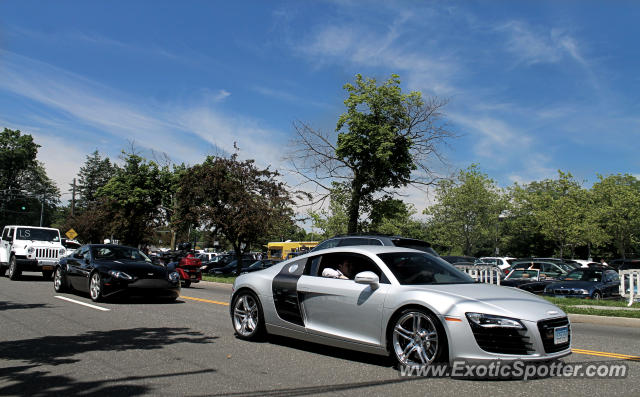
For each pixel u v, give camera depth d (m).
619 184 46.78
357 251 6.32
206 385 4.84
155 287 11.37
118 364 5.68
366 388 4.73
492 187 45.78
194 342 7.02
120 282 11.13
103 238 44.81
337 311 6.01
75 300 11.90
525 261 21.47
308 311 6.37
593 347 7.24
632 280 13.26
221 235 28.06
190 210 26.02
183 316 9.65
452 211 45.50
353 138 21.64
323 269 6.48
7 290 14.27
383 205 23.08
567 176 42.25
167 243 50.53
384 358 6.09
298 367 5.61
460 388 4.73
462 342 4.93
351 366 5.66
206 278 23.97
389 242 12.20
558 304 13.22
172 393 4.56
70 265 13.02
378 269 5.93
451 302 5.11
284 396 4.47
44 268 18.70
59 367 5.52
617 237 43.53
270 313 6.87
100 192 36.88
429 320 5.18
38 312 9.86
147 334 7.60
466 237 45.12
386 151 21.23
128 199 35.75
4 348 6.51
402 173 22.62
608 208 42.00
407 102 21.55
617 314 11.23
